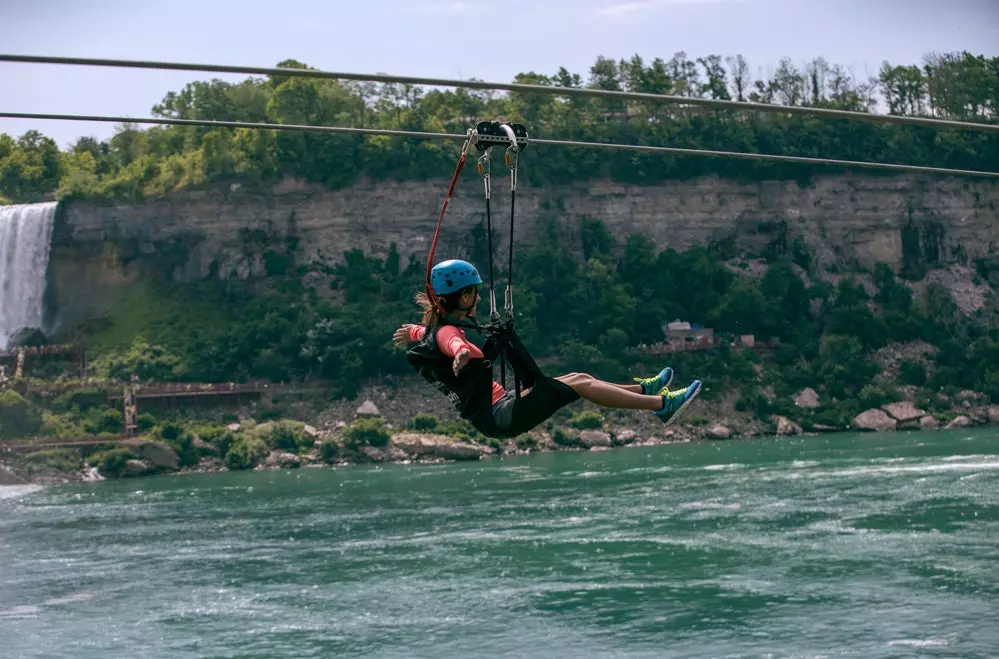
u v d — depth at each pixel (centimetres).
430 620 4206
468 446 13688
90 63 1434
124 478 13012
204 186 18562
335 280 18475
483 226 19262
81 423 14738
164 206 18412
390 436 14250
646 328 18850
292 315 17875
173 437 14488
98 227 18112
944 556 4878
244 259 18450
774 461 10362
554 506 7412
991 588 4216
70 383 15662
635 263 19300
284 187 18788
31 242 17888
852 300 19475
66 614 4541
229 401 16112
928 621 3800
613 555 5359
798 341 18812
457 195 19188
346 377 16662
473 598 4550
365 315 17525
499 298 18175
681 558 5184
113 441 13675
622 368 17688
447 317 1206
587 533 6066
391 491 9325
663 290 19138
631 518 6581
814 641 3644
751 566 4909
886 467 9069
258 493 9806
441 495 8675
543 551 5559
